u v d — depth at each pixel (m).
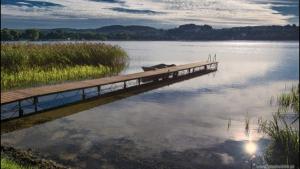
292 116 14.99
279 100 18.38
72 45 29.36
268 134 11.82
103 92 19.91
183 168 8.95
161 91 20.75
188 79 27.23
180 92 20.66
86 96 18.39
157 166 9.03
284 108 16.64
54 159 9.23
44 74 22.14
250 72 34.25
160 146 10.51
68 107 15.59
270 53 80.38
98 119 13.56
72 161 9.16
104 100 17.39
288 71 35.78
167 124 13.04
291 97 18.28
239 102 17.95
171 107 16.17
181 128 12.55
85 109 15.30
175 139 11.21
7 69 21.78
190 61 49.62
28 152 9.60
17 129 11.91
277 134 10.97
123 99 17.81
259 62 48.91
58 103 16.42
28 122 12.88
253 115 15.00
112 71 28.92
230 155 9.90
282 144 10.34
